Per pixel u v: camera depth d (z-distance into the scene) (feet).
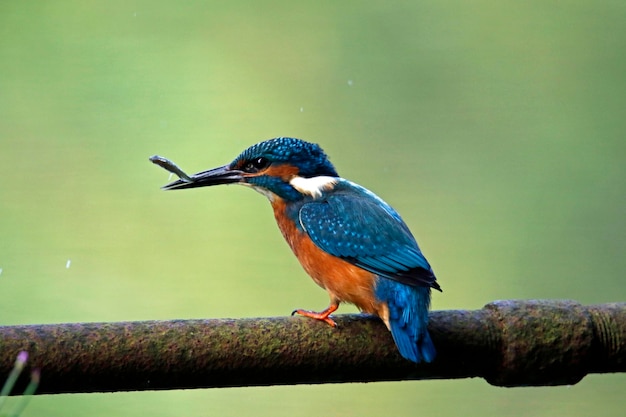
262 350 19.51
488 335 20.25
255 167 24.68
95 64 47.70
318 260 23.22
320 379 20.20
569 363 20.29
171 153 45.44
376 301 21.71
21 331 18.74
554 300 20.79
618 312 20.48
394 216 23.32
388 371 20.33
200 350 19.20
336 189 24.39
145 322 19.36
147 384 19.42
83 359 18.75
